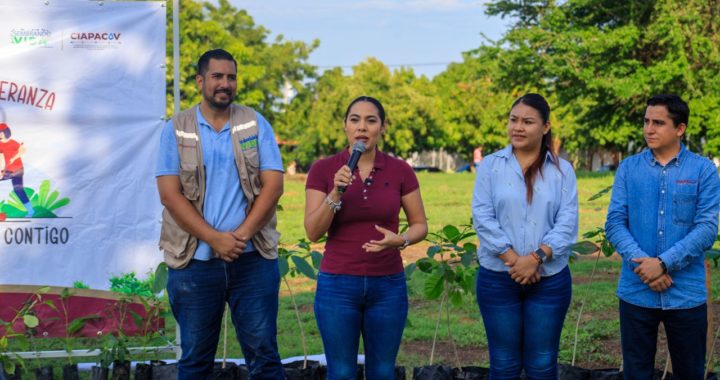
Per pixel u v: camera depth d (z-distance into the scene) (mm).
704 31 32375
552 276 4445
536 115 4469
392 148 61500
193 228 4461
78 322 5504
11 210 5523
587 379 5281
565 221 4449
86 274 5629
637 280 4520
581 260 12062
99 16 5613
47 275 5586
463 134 65500
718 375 5551
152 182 5703
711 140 32344
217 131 4637
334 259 4367
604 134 41406
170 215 4625
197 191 4555
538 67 34938
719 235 5066
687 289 4445
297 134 62281
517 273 4367
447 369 5270
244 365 5469
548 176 4500
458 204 24297
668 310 4461
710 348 5613
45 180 5570
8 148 5516
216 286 4578
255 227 4539
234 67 4617
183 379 4664
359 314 4379
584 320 7992
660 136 4449
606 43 32469
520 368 4547
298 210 22484
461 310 8680
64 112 5578
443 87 68125
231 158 4598
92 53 5605
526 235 4461
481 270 4586
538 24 35844
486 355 6875
